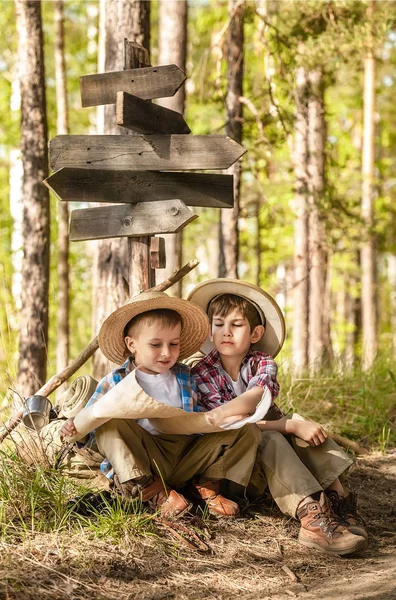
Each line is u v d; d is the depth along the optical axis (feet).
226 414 11.34
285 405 19.12
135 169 13.41
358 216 37.09
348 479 15.40
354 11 29.12
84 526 11.30
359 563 11.23
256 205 37.68
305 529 11.57
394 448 17.95
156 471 11.92
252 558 11.12
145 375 11.65
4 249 55.88
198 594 9.95
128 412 10.91
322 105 35.50
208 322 12.00
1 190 58.18
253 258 58.29
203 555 11.04
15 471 12.25
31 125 21.86
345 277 63.77
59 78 35.50
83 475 12.27
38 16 21.89
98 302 20.98
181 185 13.48
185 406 11.72
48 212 22.13
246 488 12.65
